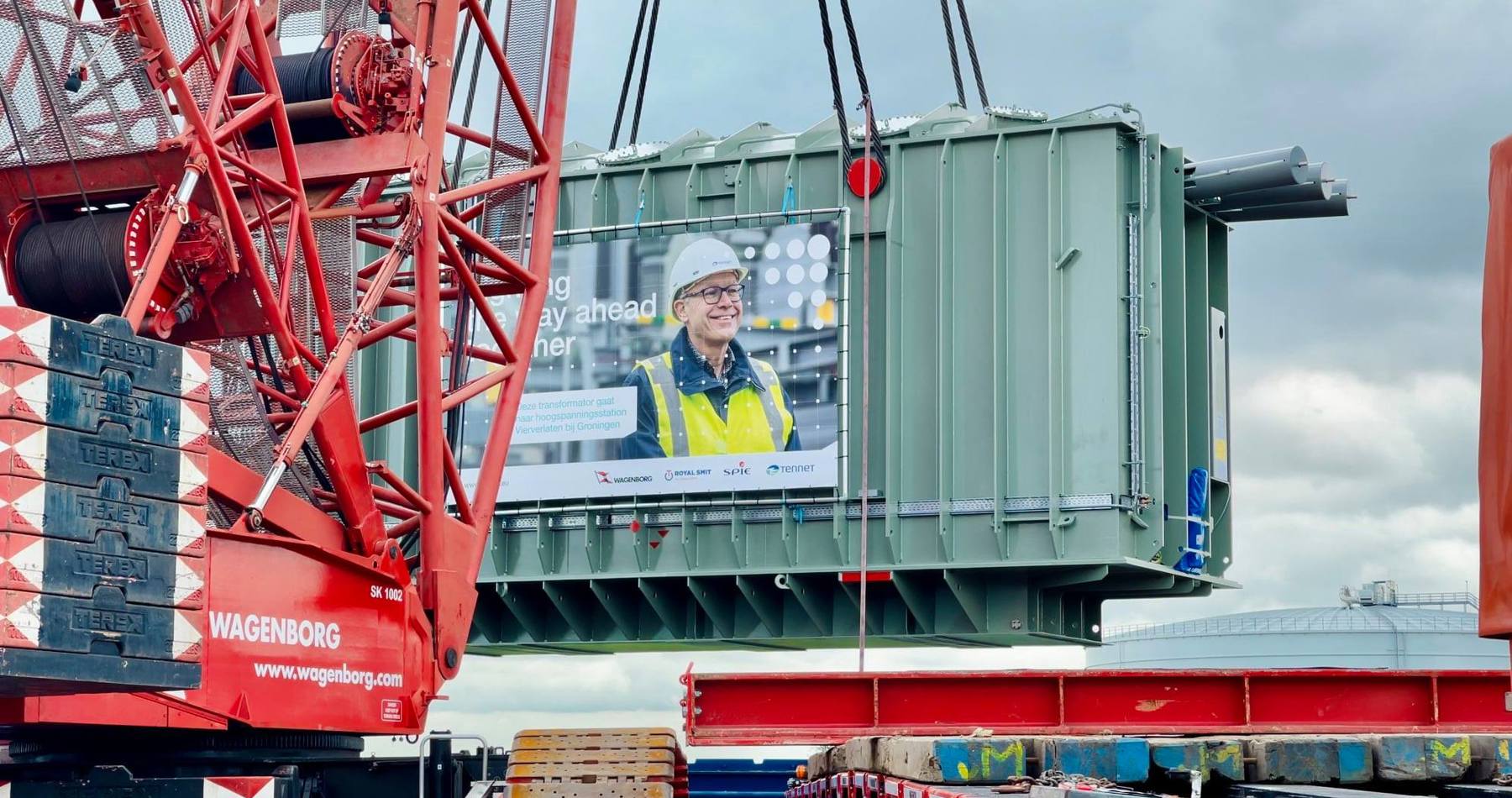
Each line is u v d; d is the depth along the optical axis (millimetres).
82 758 17875
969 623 32562
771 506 33312
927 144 32844
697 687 17797
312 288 20234
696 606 34719
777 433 32938
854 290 33188
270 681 17375
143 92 17859
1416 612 57656
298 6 22562
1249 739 13234
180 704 16578
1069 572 31562
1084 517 31000
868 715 17625
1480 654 54469
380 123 21547
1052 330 31359
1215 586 34656
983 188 32438
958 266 32344
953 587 31578
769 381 33125
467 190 23047
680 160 34625
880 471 32656
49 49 17812
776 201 33906
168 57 17766
